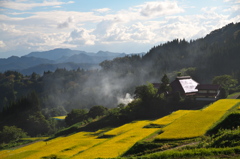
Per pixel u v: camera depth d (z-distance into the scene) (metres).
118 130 62.06
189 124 44.06
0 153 69.50
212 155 26.42
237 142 28.25
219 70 169.25
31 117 146.00
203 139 35.16
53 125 142.25
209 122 43.84
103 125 86.88
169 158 27.61
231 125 37.22
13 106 178.50
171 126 44.53
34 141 96.06
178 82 104.38
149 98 89.25
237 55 177.25
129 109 88.94
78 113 114.75
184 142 35.59
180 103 89.94
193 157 26.73
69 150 48.84
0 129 152.88
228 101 67.88
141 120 78.19
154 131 47.72
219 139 31.03
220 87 96.25
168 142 36.88
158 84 119.50
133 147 37.97
